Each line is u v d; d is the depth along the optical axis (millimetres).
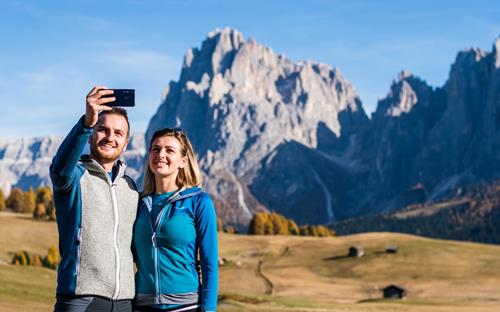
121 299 7941
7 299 45688
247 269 152250
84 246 7836
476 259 158000
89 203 7949
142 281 8156
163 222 8125
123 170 8359
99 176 8156
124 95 7691
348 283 138625
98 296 7785
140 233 8180
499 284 131750
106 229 7984
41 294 51094
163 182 8539
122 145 8375
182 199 8281
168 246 8117
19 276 65188
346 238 198750
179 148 8469
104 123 8258
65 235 7898
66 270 7828
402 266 153375
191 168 8578
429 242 181500
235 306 53781
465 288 128500
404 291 115500
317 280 141750
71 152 7602
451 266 151250
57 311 7820
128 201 8289
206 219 8234
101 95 7570
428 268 150125
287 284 132750
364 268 153500
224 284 129750
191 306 8125
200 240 8195
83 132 7582
